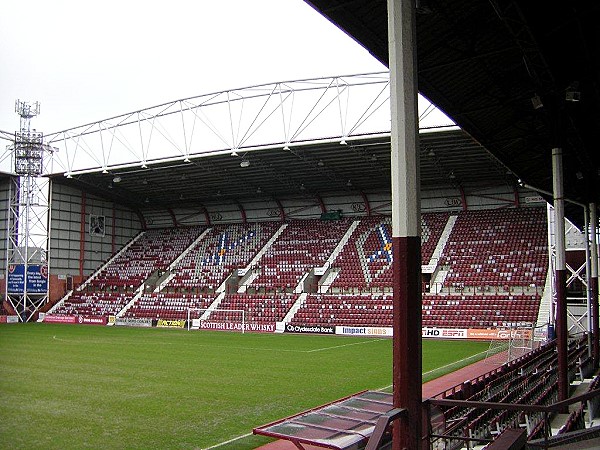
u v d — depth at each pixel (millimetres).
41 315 48344
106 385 17891
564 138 15586
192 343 31812
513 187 43188
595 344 25125
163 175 42750
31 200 48375
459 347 30406
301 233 49906
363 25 10055
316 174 41406
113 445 11211
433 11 10141
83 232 52219
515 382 13961
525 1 9727
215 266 49969
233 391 17172
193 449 11008
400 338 7020
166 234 56344
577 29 10695
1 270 48531
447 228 44469
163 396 16266
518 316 35344
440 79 12625
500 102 14133
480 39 11617
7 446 11070
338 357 25766
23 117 46594
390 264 43500
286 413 14219
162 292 49344
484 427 10672
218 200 52969
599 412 14117
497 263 40188
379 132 31016
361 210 48750
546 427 6555
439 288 40406
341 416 9602
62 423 12945
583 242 36531
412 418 6848
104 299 49688
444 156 35156
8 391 16734
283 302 43438
